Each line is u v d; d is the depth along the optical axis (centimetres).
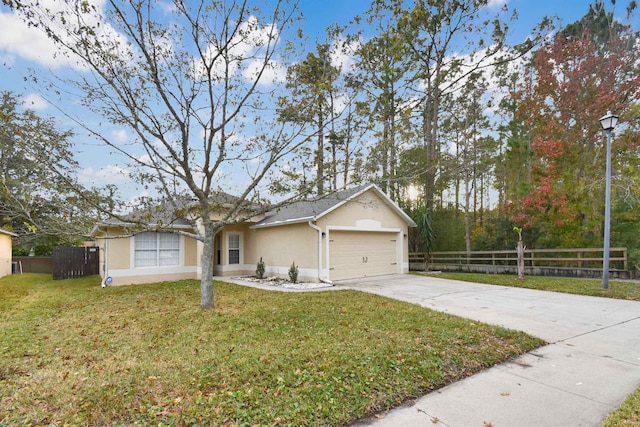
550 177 1419
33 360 441
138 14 629
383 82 1123
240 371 392
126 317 682
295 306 763
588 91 1453
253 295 930
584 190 1362
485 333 545
